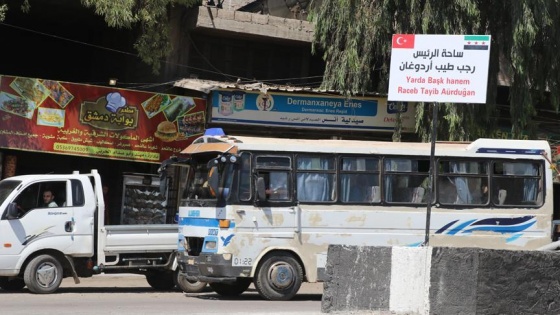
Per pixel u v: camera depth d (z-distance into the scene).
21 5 22.59
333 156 14.92
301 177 14.72
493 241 15.32
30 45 26.33
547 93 23.95
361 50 21.00
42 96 19.44
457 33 19.92
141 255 15.77
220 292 15.79
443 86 12.01
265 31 23.20
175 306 12.31
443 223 15.12
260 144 14.61
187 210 15.05
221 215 14.18
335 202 14.77
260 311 11.41
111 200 23.12
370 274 9.88
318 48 23.91
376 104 22.06
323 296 10.26
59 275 14.88
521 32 19.73
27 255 14.55
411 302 9.34
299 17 24.83
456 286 8.97
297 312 10.87
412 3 20.00
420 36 12.16
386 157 15.15
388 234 14.91
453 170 15.38
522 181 15.69
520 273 9.11
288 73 24.48
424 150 15.31
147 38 21.09
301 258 14.48
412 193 15.16
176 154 20.73
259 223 14.34
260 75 24.16
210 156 14.87
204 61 23.41
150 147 20.53
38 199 14.88
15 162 20.64
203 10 22.50
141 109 20.48
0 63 25.95
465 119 20.09
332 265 10.21
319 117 21.75
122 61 24.69
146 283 18.59
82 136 19.86
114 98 20.19
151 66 22.78
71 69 26.70
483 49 11.83
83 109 19.89
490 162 15.57
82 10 23.58
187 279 15.66
